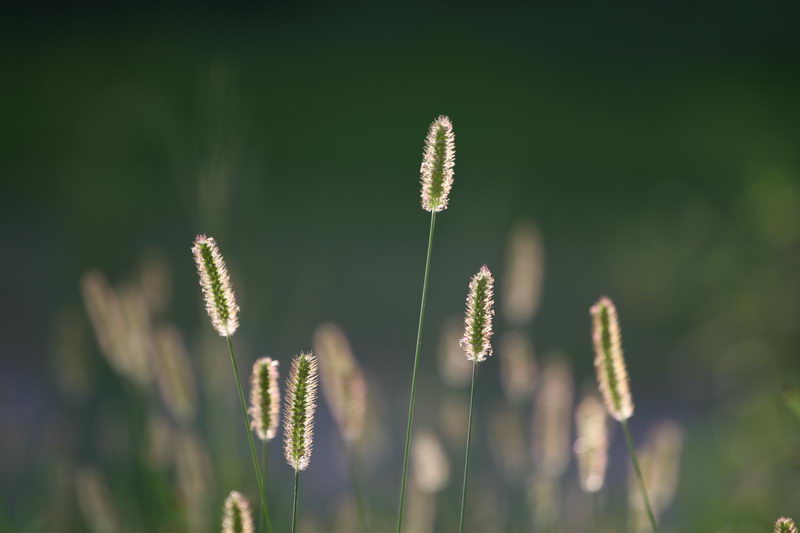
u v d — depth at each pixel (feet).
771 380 20.92
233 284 17.12
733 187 52.26
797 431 18.39
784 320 23.41
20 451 20.56
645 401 32.86
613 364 9.40
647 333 34.68
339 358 10.79
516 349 15.89
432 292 43.04
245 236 18.39
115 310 14.28
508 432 16.15
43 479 18.07
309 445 8.38
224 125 17.01
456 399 17.39
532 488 15.23
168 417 16.20
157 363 13.05
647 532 12.66
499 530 16.92
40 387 31.91
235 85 17.48
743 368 23.82
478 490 17.90
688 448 20.97
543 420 14.07
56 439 18.62
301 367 8.38
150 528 14.46
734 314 24.89
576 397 32.63
